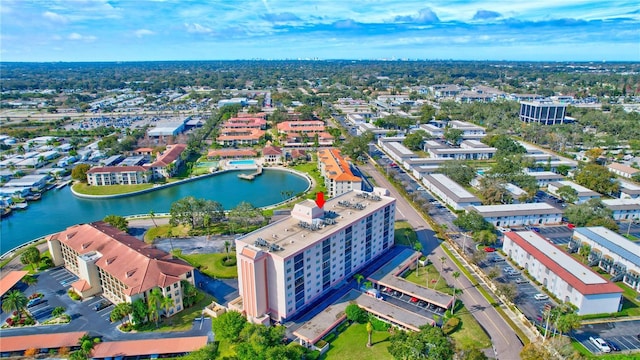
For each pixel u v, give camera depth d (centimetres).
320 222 14900
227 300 14712
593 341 12288
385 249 18038
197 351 11381
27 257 16488
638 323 13138
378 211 16838
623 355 11669
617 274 15600
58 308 13838
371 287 15138
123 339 12656
